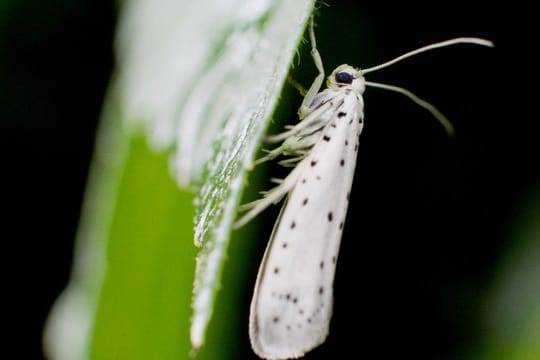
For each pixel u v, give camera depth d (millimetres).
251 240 67
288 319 63
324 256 64
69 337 63
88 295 62
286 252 63
